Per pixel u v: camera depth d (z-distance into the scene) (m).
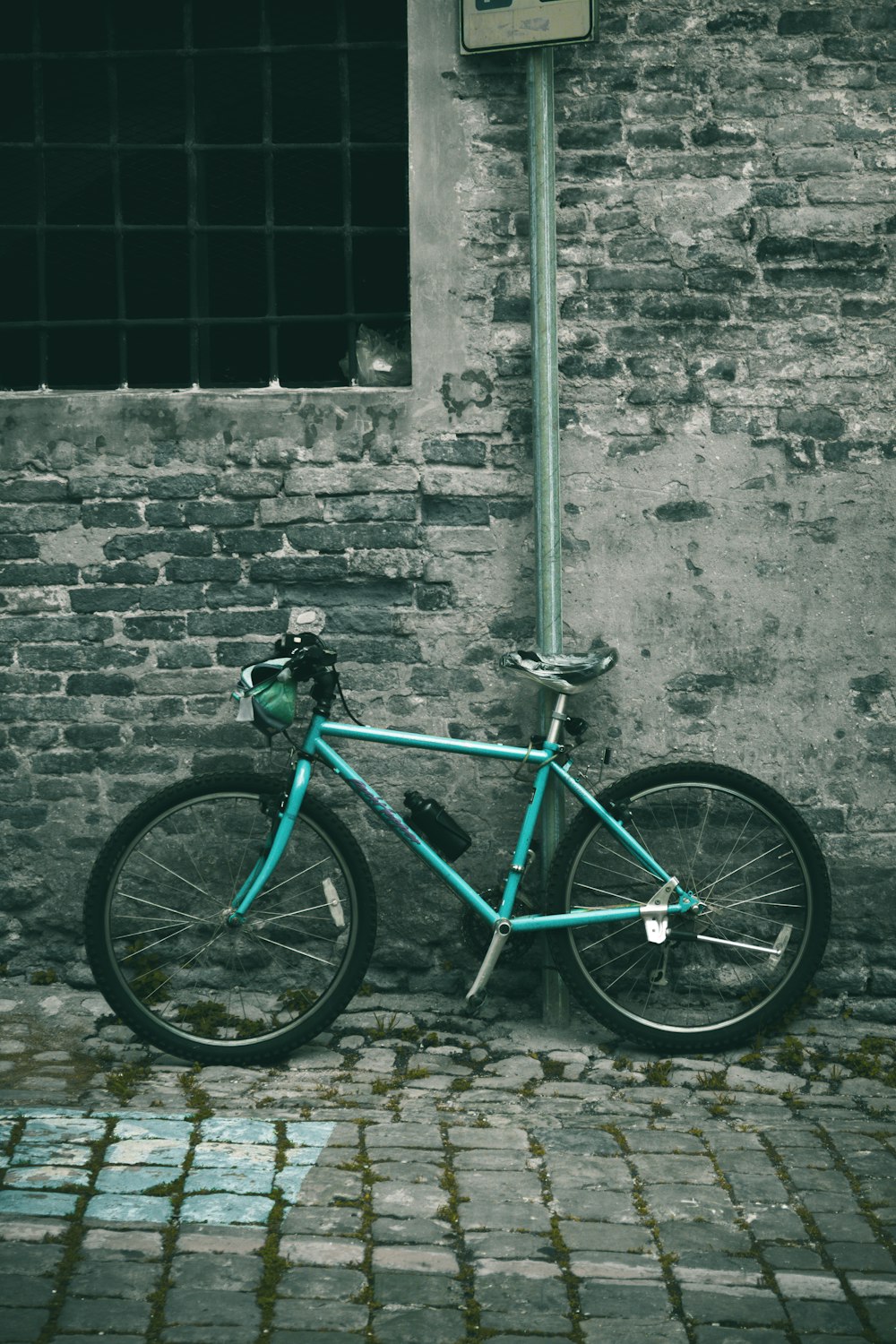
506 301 4.07
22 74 4.32
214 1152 3.12
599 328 4.08
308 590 4.18
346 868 3.84
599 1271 2.68
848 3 4.01
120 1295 2.54
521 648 4.15
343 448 4.12
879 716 4.13
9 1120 3.27
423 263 4.07
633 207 4.05
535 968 4.18
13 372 4.39
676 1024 4.12
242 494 4.15
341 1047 3.88
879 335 4.05
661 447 4.09
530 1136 3.28
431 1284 2.62
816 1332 2.51
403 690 4.18
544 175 3.96
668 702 4.15
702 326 4.07
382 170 4.29
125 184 4.33
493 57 4.02
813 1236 2.85
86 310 4.39
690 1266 2.71
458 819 4.19
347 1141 3.22
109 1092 3.49
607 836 4.19
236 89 4.30
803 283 4.05
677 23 4.02
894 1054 3.91
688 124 4.04
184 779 4.07
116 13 4.29
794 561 4.11
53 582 4.19
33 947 4.28
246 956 4.22
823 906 3.97
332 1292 2.58
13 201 4.40
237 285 4.34
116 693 4.21
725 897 4.20
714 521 4.10
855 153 4.03
